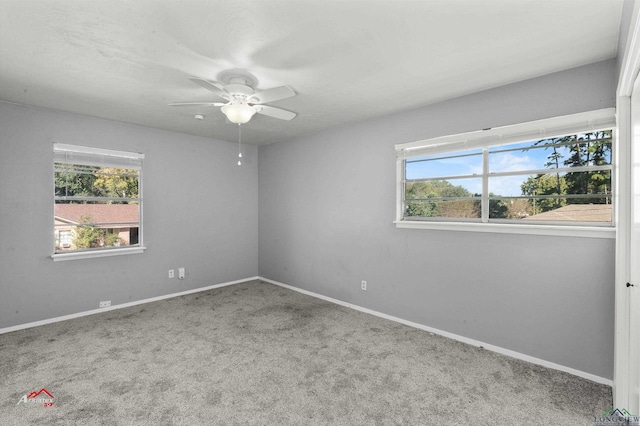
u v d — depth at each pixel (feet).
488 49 6.44
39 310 10.37
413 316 10.39
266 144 16.20
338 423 5.74
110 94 8.98
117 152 11.83
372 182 11.48
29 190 10.14
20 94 9.00
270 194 16.06
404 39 6.07
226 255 15.56
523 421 5.83
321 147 13.38
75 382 6.98
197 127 12.78
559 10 5.16
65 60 6.89
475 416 5.96
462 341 9.21
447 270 9.55
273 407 6.18
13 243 9.91
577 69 7.22
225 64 7.06
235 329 10.03
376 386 6.90
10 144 9.80
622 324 5.72
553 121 7.48
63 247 11.04
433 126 9.72
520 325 8.18
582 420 5.85
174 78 7.84
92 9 5.09
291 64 7.09
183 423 5.71
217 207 15.15
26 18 5.34
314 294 13.85
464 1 4.94
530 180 8.27
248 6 5.04
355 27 5.65
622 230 5.70
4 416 5.85
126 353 8.36
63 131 10.68
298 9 5.13
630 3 4.28
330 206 13.05
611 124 6.77
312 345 8.91
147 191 12.81
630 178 5.55
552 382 7.07
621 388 5.73
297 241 14.64
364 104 9.82
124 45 6.25
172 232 13.61
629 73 4.79
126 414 5.94
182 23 5.51
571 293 7.41
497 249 8.54
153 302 12.80
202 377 7.22
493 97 8.46
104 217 11.91
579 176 7.59
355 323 10.61
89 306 11.41
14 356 8.16
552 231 7.59
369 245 11.66
